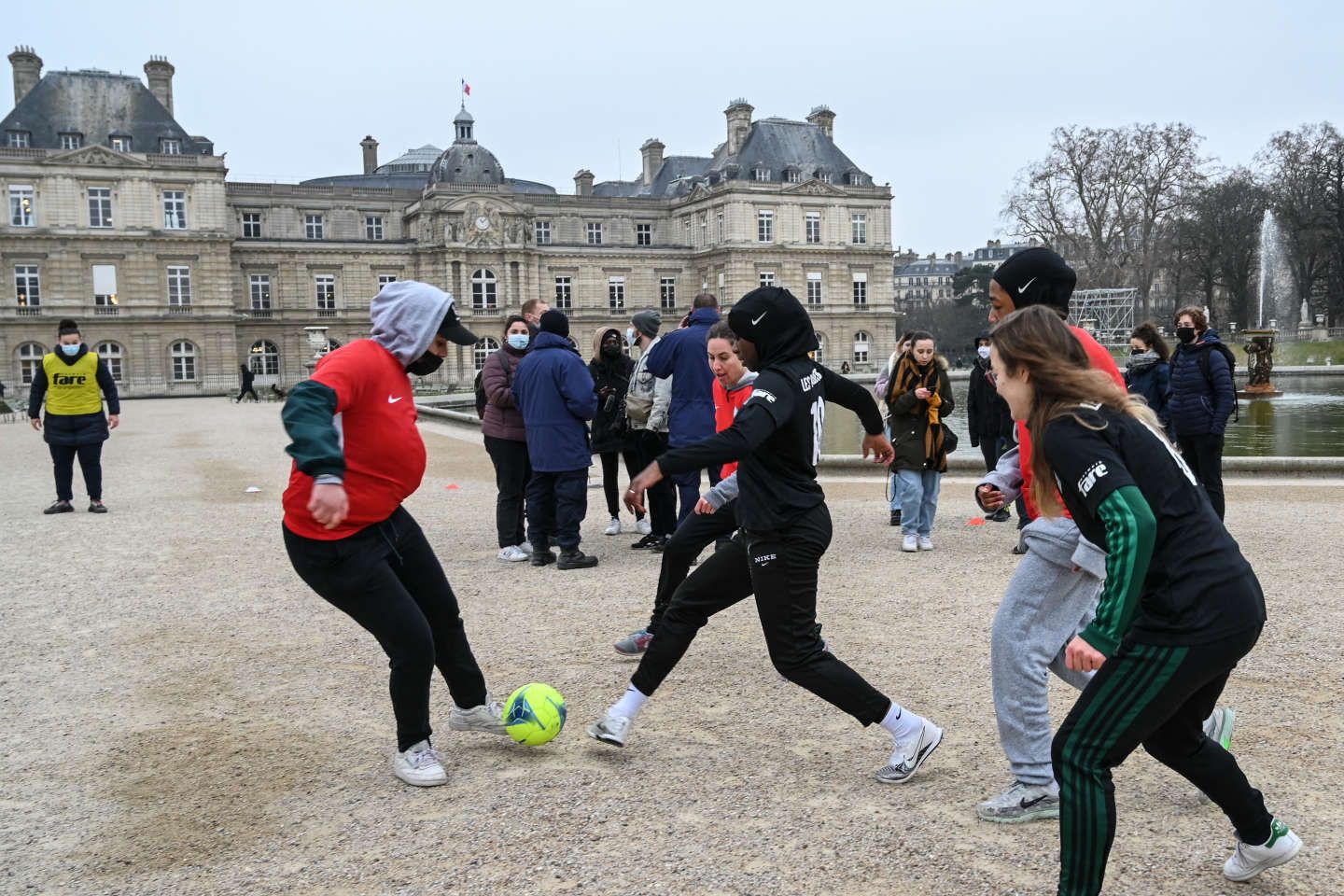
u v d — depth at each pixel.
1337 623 7.63
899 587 9.26
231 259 71.75
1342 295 81.31
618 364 12.31
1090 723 3.82
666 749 5.64
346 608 5.21
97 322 66.88
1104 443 3.80
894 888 4.12
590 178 100.44
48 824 4.88
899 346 11.03
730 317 5.35
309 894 4.18
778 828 4.66
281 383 75.38
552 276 82.12
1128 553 3.58
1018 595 4.76
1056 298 5.56
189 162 68.75
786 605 5.07
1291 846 4.02
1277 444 20.50
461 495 16.06
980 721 5.92
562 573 10.24
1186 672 3.69
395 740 5.88
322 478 4.59
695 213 86.94
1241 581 3.73
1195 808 4.82
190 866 4.44
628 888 4.16
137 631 8.28
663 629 5.51
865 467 16.98
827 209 85.06
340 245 75.94
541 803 5.00
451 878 4.28
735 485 6.75
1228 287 85.19
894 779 5.11
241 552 11.59
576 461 10.31
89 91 69.19
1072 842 3.80
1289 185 78.50
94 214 66.81
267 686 6.88
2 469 20.95
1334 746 5.40
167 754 5.72
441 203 76.50
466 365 77.19
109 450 25.62
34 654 7.69
